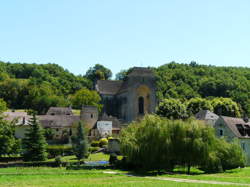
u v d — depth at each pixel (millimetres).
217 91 162250
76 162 60594
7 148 64000
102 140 87875
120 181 38406
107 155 76062
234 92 154000
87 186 33156
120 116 115875
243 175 48375
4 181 38031
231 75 186500
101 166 56281
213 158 53344
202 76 183250
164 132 53094
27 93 160625
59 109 115000
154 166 53812
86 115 103312
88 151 79312
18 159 66250
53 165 58750
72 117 100188
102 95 118688
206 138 53688
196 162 52781
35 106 145250
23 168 55094
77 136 73438
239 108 133375
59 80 190375
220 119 74812
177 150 53031
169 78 173125
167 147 52156
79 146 71625
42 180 39375
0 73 184125
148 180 39469
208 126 55438
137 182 36938
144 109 111875
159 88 153000
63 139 94000
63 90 181500
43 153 66688
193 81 173000
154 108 111438
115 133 99812
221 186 33250
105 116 101688
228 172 54719
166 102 103875
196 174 51688
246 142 73188
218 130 74625
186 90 156875
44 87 160875
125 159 57531
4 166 56750
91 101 130250
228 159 57844
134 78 111438
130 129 58000
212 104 121875
